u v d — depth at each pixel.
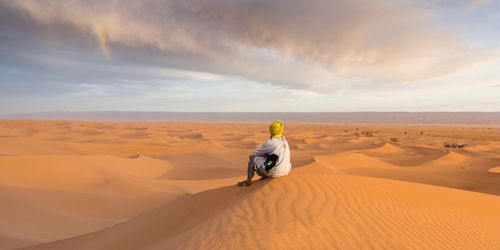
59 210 19.58
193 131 128.50
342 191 7.55
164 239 7.61
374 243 5.83
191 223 7.86
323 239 5.73
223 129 157.38
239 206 6.86
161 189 24.94
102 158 33.22
